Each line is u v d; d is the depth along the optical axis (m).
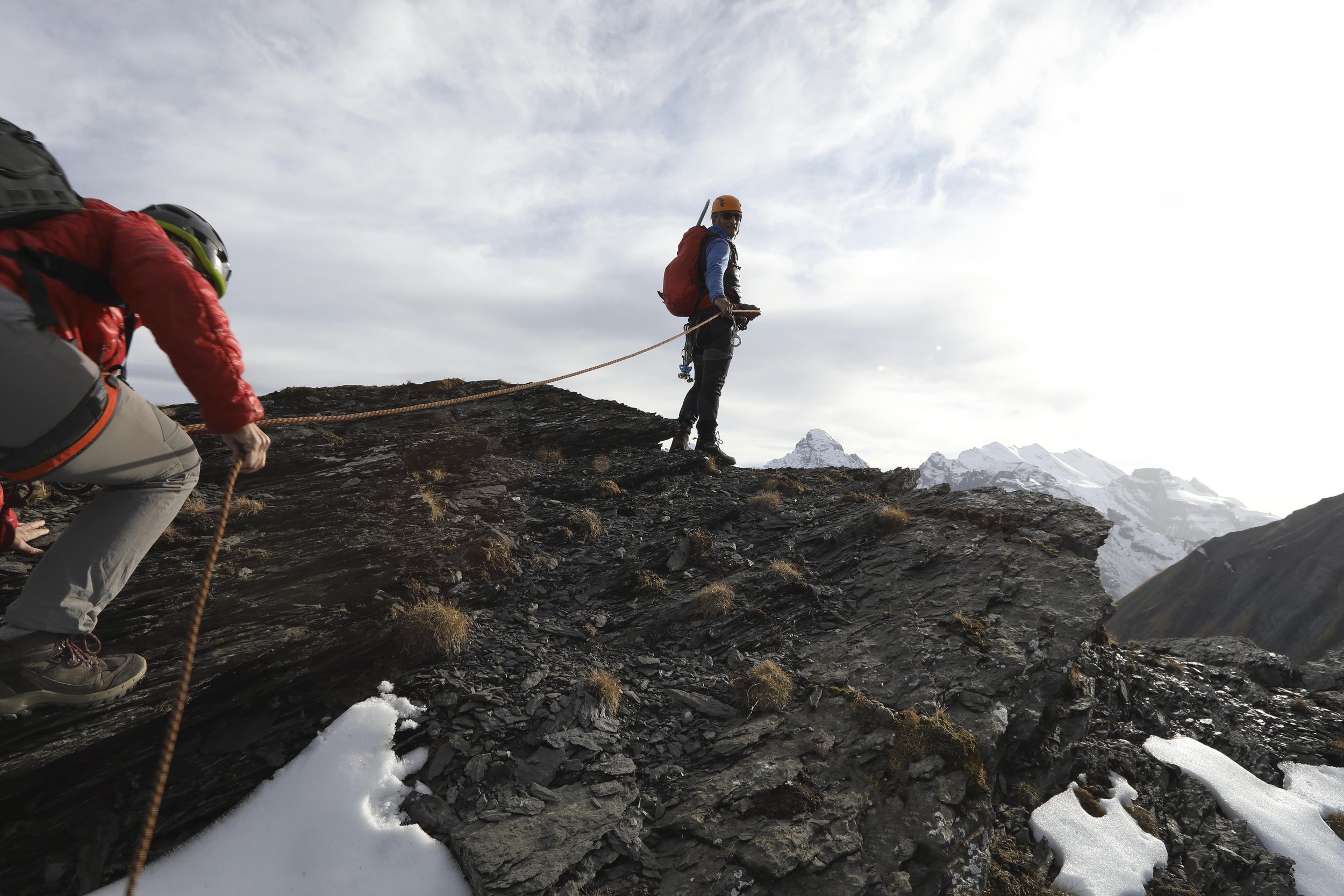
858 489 10.52
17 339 2.48
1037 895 5.28
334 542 6.57
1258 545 186.12
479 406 11.47
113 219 2.77
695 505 9.46
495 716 5.39
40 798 4.15
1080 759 6.91
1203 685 9.22
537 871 4.27
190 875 4.18
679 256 10.50
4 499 4.39
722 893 4.35
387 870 4.34
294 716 5.12
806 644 6.86
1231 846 6.35
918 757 5.41
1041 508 9.15
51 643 3.30
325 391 11.27
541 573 7.49
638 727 5.64
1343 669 10.02
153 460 3.18
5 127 2.54
